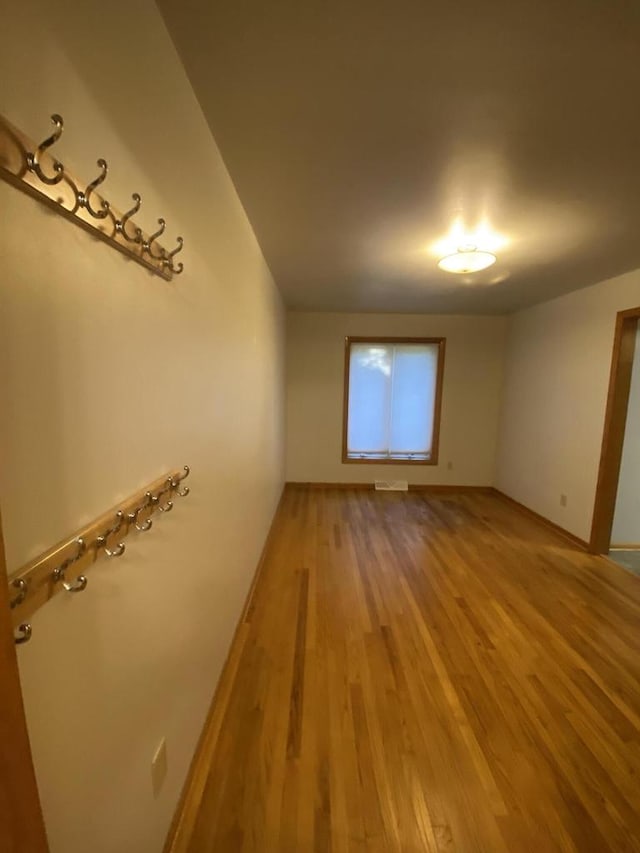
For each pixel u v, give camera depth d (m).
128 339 0.81
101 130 0.70
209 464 1.45
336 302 4.34
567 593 2.62
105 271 0.72
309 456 5.14
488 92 1.18
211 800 1.26
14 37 0.49
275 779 1.33
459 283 3.44
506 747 1.47
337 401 5.05
